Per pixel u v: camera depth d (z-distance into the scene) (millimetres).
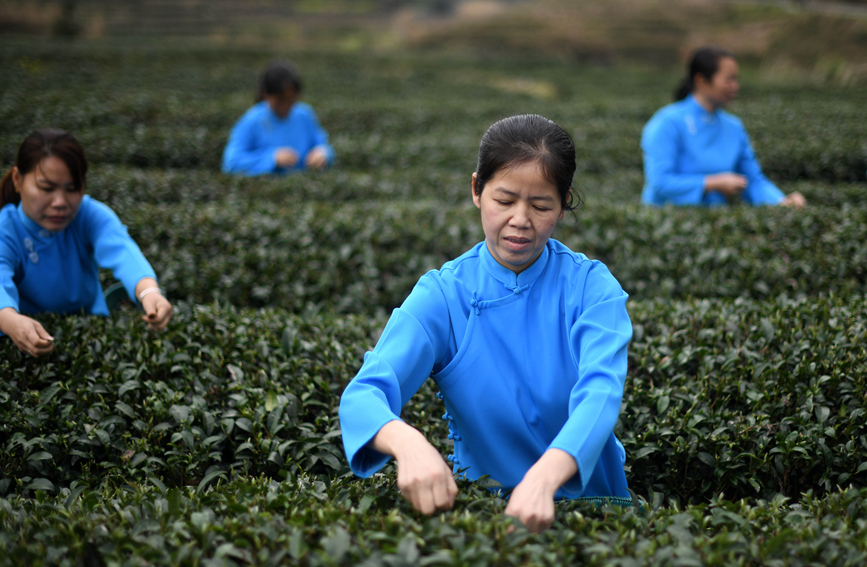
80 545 1640
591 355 1701
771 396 2781
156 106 11648
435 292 1822
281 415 2645
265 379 2926
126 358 3074
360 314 4348
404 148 9539
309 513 1730
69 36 26391
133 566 1502
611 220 5363
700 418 2613
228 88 16750
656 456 2691
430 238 5352
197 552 1555
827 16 27234
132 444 2543
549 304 1813
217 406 2814
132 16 37531
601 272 1812
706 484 2588
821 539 1671
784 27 27984
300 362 3080
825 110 12562
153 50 21234
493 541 1535
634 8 36750
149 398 2730
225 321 3428
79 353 3010
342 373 3061
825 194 6543
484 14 41656
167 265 4648
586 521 1735
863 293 4234
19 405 2732
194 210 5492
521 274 1809
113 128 9812
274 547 1587
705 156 5348
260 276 4746
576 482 1573
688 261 4703
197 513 1688
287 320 3574
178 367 2992
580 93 19406
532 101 16375
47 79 15109
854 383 2764
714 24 32969
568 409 1826
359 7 46406
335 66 22391
